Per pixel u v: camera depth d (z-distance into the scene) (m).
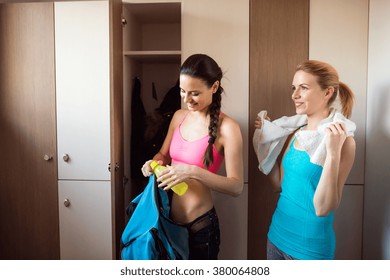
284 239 1.14
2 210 1.57
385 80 1.33
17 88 1.53
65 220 1.55
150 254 1.07
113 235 1.38
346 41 1.48
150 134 1.77
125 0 1.53
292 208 1.11
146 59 1.77
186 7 1.50
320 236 1.07
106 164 1.51
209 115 1.21
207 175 1.11
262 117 1.36
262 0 1.48
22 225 1.57
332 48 1.48
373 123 1.43
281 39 1.48
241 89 1.51
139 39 1.89
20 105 1.54
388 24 1.31
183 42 1.51
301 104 1.12
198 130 1.23
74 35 1.49
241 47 1.50
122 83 1.52
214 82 1.14
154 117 1.78
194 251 1.19
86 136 1.51
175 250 1.10
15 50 1.52
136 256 1.11
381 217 1.37
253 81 1.50
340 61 1.48
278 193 1.52
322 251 1.07
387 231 1.32
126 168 1.63
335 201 1.01
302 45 1.48
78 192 1.54
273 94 1.50
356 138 1.51
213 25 1.50
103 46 1.48
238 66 1.50
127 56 1.62
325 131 1.02
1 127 1.56
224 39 1.50
